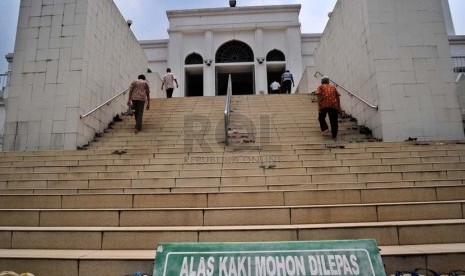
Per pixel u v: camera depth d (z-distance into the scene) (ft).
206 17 64.39
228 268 8.42
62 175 16.67
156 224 11.75
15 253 9.77
